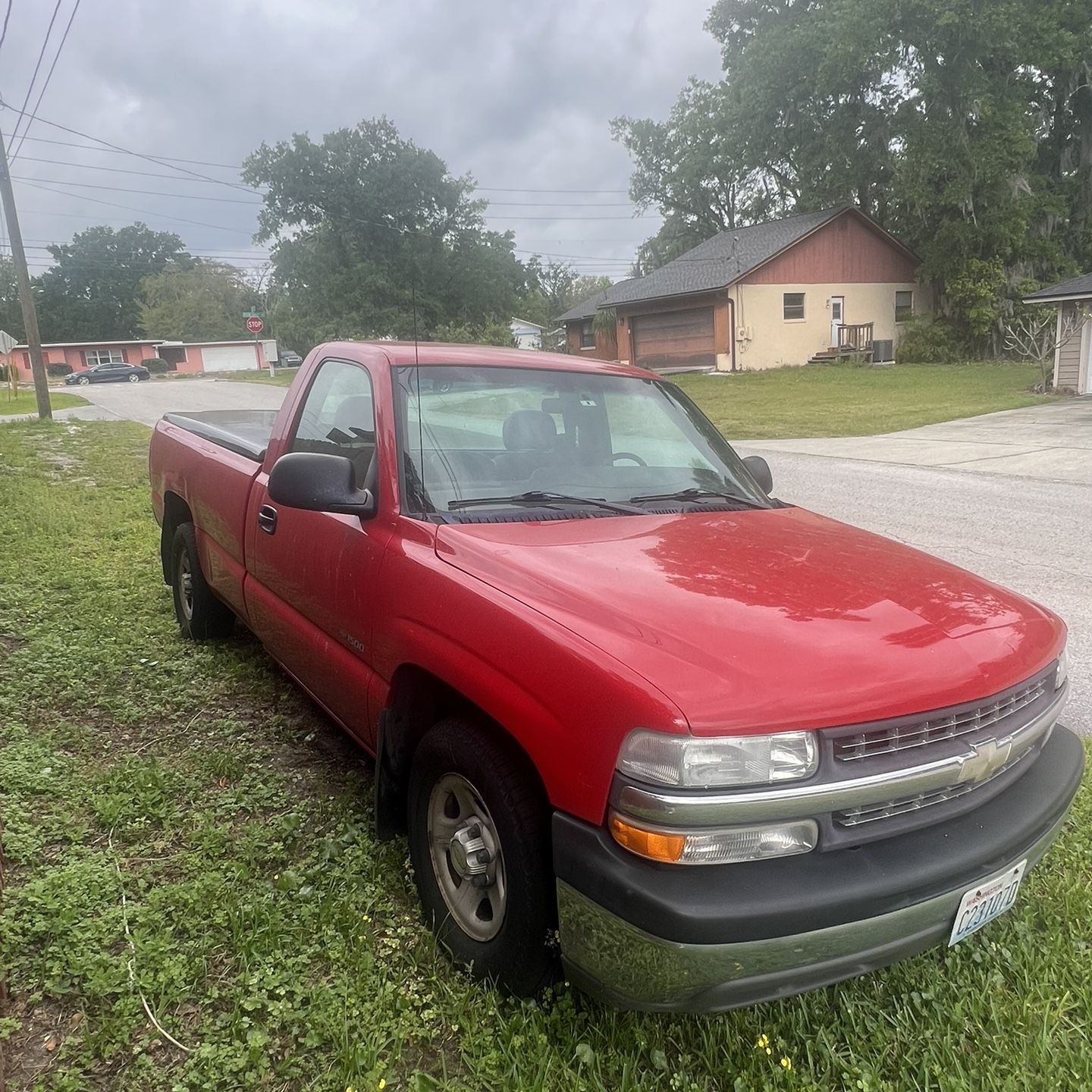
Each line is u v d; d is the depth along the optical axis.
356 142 45.12
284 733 4.29
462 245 48.41
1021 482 12.35
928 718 2.23
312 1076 2.31
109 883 2.99
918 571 2.90
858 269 36.56
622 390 4.02
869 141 38.38
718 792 2.02
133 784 3.66
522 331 62.50
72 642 5.34
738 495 3.75
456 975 2.62
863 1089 2.29
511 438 3.55
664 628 2.31
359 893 2.98
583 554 2.79
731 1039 2.42
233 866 3.13
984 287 34.75
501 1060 2.32
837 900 2.05
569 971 2.25
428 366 3.60
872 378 30.72
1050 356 27.89
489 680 2.45
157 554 7.57
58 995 2.52
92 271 98.88
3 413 25.97
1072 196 38.56
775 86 39.00
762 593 2.55
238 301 88.62
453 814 2.80
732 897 2.00
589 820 2.15
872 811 2.21
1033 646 2.58
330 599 3.38
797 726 2.08
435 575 2.76
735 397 26.62
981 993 2.64
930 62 34.94
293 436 4.11
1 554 7.41
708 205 50.91
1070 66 34.56
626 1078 2.27
